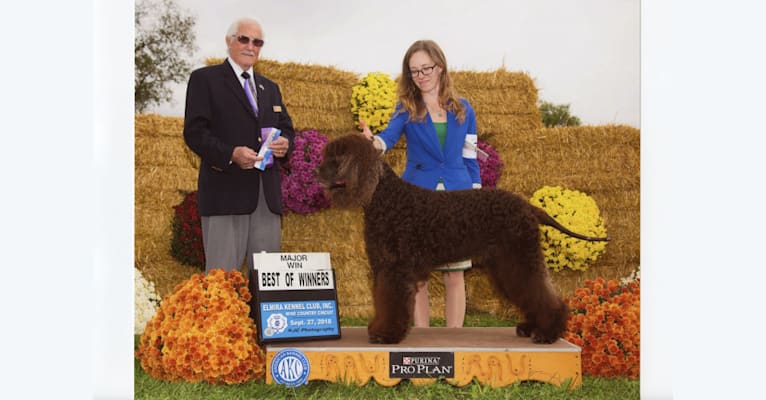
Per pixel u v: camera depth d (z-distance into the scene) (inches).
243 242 179.5
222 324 157.9
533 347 153.9
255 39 179.2
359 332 175.3
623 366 171.2
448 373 152.6
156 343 165.5
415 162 192.7
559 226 161.8
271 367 151.7
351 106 246.1
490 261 162.9
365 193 149.6
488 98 258.2
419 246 153.9
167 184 235.9
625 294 178.1
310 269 167.0
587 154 253.1
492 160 246.4
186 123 173.9
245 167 172.6
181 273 237.9
